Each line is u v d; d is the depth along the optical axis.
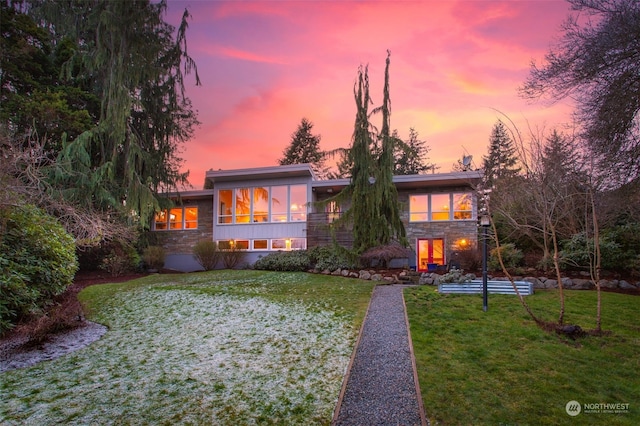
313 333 6.89
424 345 5.98
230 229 20.00
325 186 19.02
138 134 20.39
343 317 8.02
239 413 3.93
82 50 19.56
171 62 20.89
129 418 3.83
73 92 17.86
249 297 10.66
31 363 5.58
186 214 22.16
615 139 7.36
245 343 6.42
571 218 10.55
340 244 16.97
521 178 11.57
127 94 17.41
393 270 14.58
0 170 7.27
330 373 4.99
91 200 15.84
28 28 16.11
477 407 3.97
